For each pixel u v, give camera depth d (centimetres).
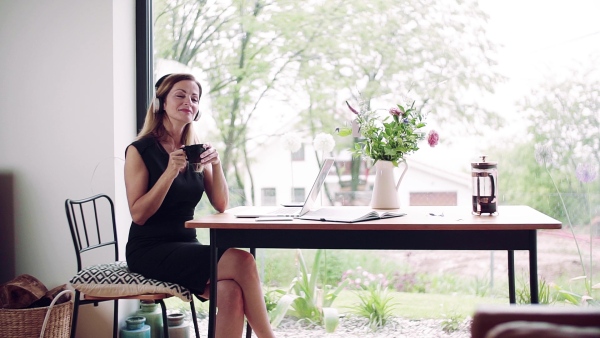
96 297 263
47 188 343
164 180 259
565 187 331
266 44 357
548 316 109
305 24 355
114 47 338
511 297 282
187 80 282
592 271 328
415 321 347
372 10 349
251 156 358
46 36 343
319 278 356
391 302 351
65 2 341
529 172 335
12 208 347
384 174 274
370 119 279
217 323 243
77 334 340
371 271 353
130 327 324
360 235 227
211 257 236
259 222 229
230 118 360
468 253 345
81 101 340
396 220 230
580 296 329
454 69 342
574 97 329
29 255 346
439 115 344
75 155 341
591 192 327
